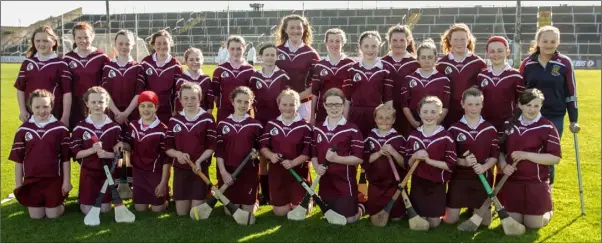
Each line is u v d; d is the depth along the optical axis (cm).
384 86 576
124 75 600
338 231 480
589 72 2656
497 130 553
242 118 544
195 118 543
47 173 514
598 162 743
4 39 3934
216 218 516
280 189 533
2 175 682
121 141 554
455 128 516
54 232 479
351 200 511
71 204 572
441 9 4250
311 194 507
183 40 4234
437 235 473
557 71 539
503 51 538
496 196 516
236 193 536
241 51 606
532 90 492
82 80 597
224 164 544
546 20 3875
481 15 4106
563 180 646
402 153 525
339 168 513
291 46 625
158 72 609
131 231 480
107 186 518
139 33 4400
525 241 454
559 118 550
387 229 487
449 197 511
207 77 612
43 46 573
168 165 549
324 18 4422
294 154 536
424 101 504
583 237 461
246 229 486
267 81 592
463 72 567
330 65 600
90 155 532
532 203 485
